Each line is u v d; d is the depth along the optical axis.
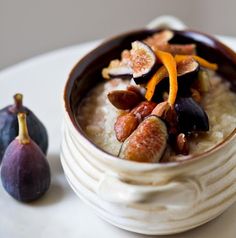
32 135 0.57
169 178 0.46
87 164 0.50
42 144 0.58
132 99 0.53
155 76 0.52
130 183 0.47
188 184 0.46
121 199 0.47
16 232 0.53
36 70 0.70
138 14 0.99
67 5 0.94
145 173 0.46
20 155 0.54
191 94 0.54
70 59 0.71
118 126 0.51
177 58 0.54
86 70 0.57
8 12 0.91
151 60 0.53
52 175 0.58
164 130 0.49
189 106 0.51
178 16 1.01
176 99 0.51
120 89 0.54
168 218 0.48
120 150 0.49
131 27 1.00
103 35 0.99
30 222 0.54
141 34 0.61
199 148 0.50
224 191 0.49
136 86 0.53
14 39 0.94
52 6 0.93
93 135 0.53
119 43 0.60
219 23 1.01
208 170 0.47
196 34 0.60
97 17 0.97
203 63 0.57
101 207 0.50
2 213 0.55
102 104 0.56
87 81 0.58
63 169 0.56
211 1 0.99
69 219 0.54
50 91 0.67
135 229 0.50
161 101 0.53
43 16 0.93
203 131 0.51
